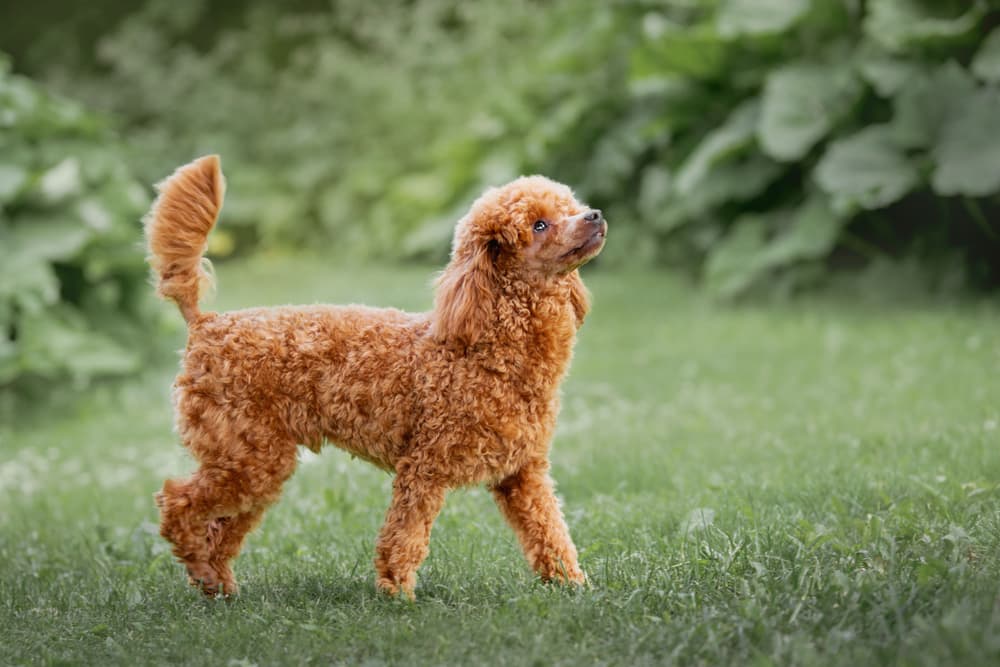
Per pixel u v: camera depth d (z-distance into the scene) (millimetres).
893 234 15430
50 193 13406
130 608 5848
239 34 26125
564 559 5797
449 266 5801
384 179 22516
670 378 12062
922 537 5691
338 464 9062
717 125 17219
